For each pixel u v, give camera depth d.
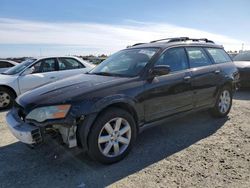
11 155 3.80
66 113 3.08
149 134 4.55
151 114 3.91
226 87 5.41
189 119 5.38
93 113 3.20
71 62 7.98
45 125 3.10
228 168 3.23
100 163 3.41
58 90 3.48
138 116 3.73
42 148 3.95
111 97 3.37
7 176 3.19
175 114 4.32
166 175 3.11
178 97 4.28
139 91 3.70
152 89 3.85
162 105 4.05
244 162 3.38
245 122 5.14
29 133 3.09
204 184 2.88
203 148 3.88
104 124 3.31
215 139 4.25
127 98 3.53
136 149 3.92
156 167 3.32
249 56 9.77
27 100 3.41
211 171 3.17
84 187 2.90
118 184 2.94
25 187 2.94
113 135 3.45
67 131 3.10
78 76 4.34
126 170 3.27
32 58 7.95
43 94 3.42
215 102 5.18
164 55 4.26
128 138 3.62
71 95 3.25
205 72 4.82
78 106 3.13
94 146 3.24
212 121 5.23
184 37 5.08
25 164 3.50
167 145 4.04
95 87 3.45
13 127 3.32
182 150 3.83
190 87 4.48
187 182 2.93
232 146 3.93
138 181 2.99
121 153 3.53
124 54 4.66
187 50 4.74
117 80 3.71
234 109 6.22
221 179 2.97
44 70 7.55
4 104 7.07
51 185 2.97
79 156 3.68
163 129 4.80
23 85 7.18
